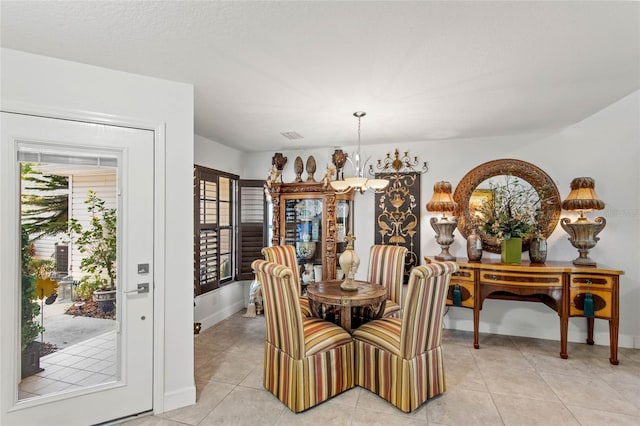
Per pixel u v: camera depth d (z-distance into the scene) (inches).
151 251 85.6
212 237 157.8
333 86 92.0
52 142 75.5
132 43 69.6
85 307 79.9
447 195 145.3
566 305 118.0
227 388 98.5
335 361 93.4
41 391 75.0
